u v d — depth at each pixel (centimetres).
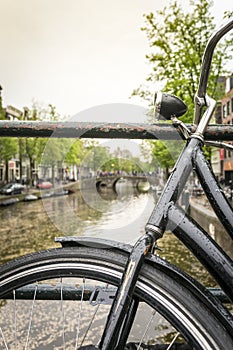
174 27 1299
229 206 87
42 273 89
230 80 2142
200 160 92
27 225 1495
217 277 83
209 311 78
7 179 4022
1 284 89
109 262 86
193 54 1288
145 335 100
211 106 98
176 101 98
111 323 77
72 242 89
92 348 76
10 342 111
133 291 79
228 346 75
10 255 954
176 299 79
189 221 85
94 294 98
